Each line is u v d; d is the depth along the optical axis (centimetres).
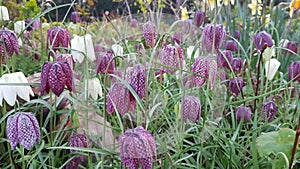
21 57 53
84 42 34
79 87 34
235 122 42
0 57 35
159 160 32
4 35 35
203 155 33
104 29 47
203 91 36
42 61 50
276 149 28
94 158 32
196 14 44
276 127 39
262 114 38
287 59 64
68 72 28
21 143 25
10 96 30
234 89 41
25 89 30
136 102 27
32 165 29
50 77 27
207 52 33
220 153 34
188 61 38
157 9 52
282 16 79
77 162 31
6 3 69
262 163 34
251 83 46
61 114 37
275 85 54
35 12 67
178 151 31
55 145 32
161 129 32
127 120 33
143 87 26
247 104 44
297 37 74
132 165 22
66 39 39
